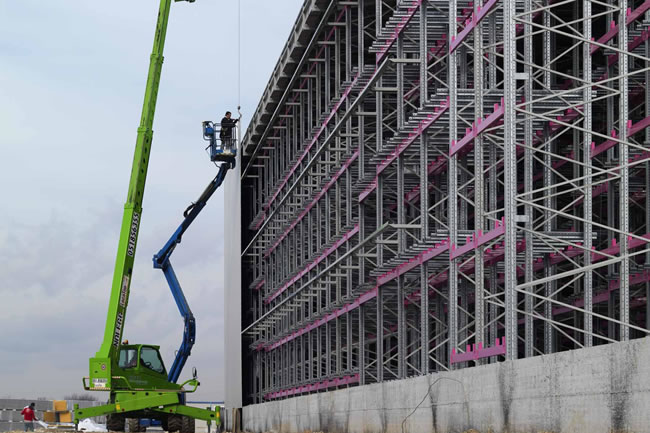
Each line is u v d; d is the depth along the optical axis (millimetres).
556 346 36781
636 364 15469
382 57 37438
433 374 23906
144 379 43219
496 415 20297
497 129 28266
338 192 46688
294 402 39938
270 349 63844
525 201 23328
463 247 27547
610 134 30469
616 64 31203
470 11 31141
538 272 34875
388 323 43062
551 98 25359
